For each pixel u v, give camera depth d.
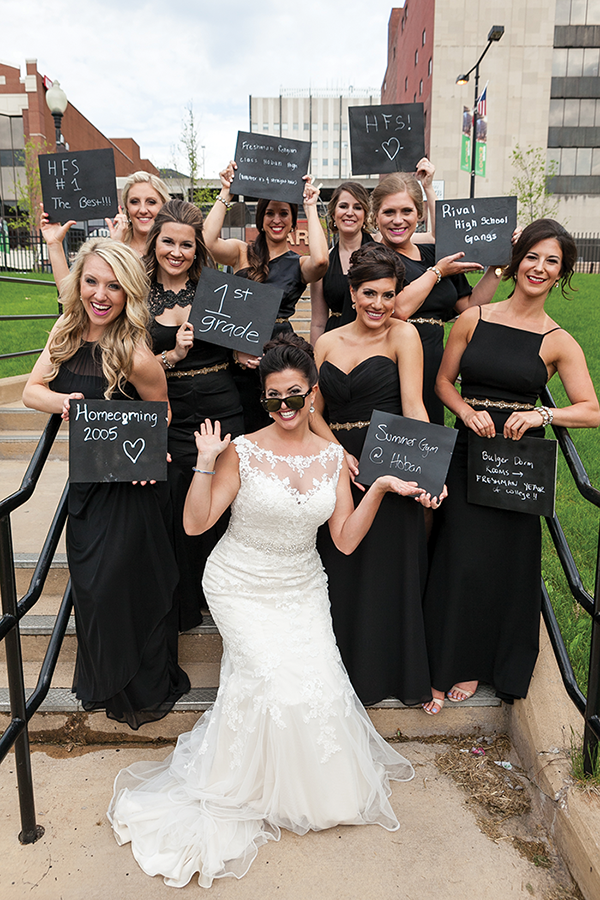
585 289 15.07
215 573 2.23
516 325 2.47
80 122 35.94
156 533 2.34
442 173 30.50
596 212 33.84
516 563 2.47
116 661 2.24
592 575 3.27
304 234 16.97
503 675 2.50
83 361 2.24
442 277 2.85
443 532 2.57
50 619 2.87
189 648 2.85
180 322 2.72
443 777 2.37
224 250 3.13
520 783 2.32
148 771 2.30
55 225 3.40
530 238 2.33
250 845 1.99
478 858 1.99
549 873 1.94
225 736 2.10
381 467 2.32
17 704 1.91
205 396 2.70
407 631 2.46
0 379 5.53
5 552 1.83
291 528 2.14
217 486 2.16
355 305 2.44
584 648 2.71
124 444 2.15
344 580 2.48
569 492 4.27
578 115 32.62
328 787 2.04
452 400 2.55
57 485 4.16
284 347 2.11
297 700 2.02
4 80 33.09
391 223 2.87
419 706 2.59
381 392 2.45
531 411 2.36
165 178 22.72
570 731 2.27
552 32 30.75
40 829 2.07
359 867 1.95
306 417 2.23
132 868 1.94
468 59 29.98
